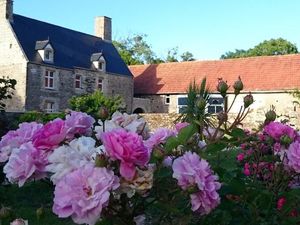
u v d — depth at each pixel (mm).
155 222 2154
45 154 1997
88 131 2260
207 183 1878
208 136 2479
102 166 1732
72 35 41031
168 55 67750
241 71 38844
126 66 43625
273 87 35656
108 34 45375
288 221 2555
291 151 2480
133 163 1773
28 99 34344
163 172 2004
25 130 2289
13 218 2084
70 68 37688
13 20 36000
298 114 27562
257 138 2766
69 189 1679
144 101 42250
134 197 1957
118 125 2293
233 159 2320
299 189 2688
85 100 29703
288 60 38125
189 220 2045
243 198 2480
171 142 2086
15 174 1960
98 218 1715
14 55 34844
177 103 40781
